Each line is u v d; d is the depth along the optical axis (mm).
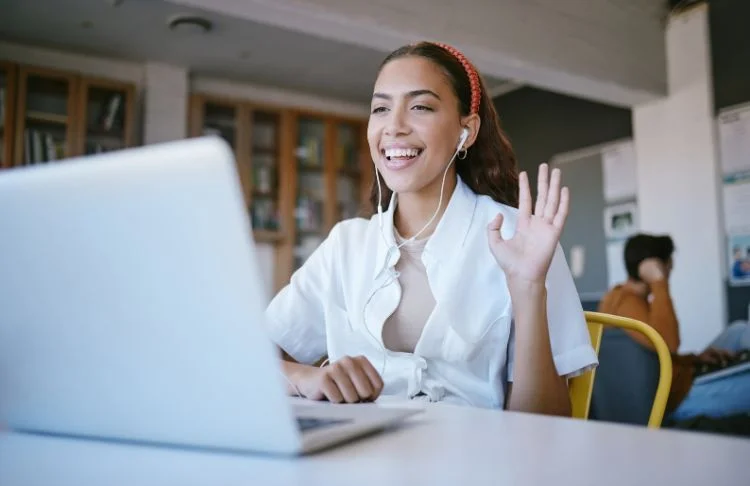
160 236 425
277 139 5992
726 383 2375
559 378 966
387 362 1101
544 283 945
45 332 506
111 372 495
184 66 5582
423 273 1173
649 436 528
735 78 4145
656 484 380
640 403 2398
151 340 466
